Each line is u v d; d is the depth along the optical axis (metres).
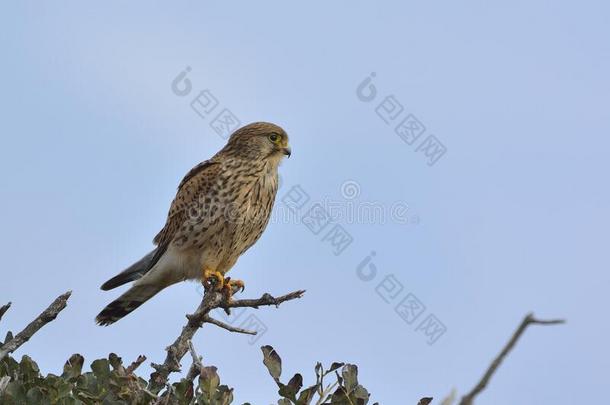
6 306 7.89
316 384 8.15
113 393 8.30
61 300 7.61
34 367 8.19
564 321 4.38
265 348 8.25
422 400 8.52
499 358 4.44
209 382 8.10
